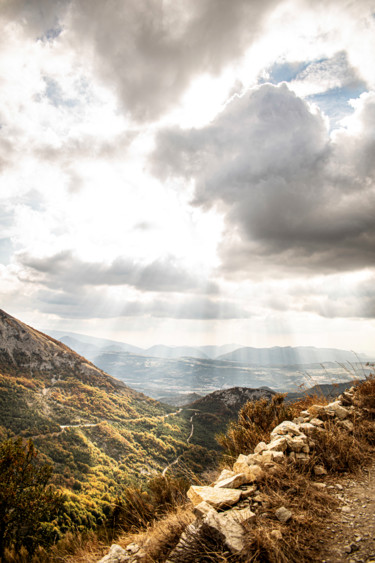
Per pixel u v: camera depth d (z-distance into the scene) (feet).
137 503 16.99
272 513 10.72
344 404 24.30
